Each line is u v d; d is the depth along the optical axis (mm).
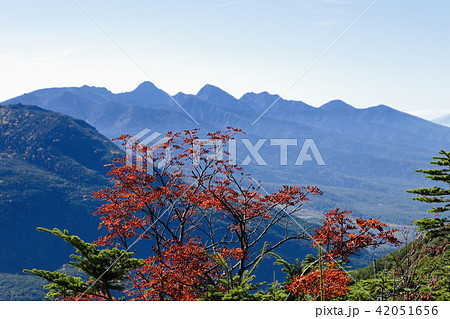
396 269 6680
